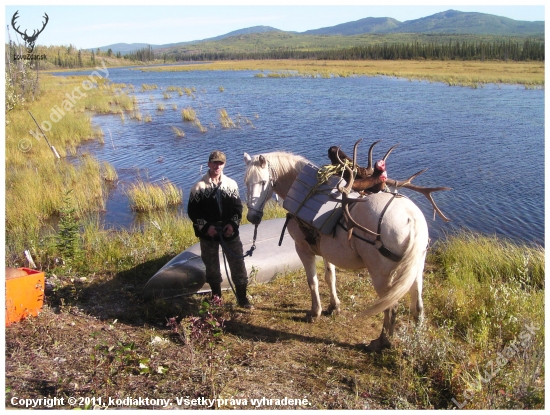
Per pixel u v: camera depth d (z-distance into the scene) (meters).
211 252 6.09
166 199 13.62
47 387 4.24
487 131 23.77
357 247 4.83
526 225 11.68
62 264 7.59
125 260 7.80
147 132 25.31
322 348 5.26
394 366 4.83
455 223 11.88
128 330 5.57
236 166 17.59
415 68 80.81
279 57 178.25
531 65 83.38
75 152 19.69
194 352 4.83
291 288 7.14
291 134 23.88
